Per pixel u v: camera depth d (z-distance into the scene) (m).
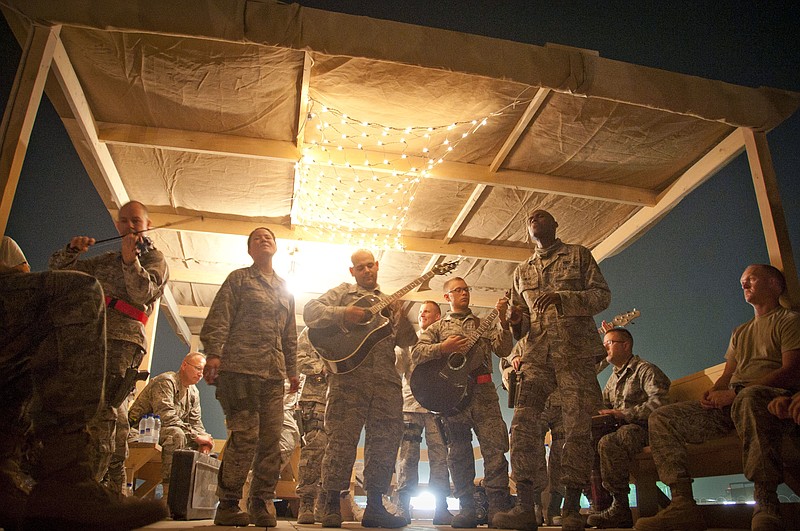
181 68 3.98
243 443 3.13
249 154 4.63
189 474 3.70
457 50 3.62
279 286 3.58
